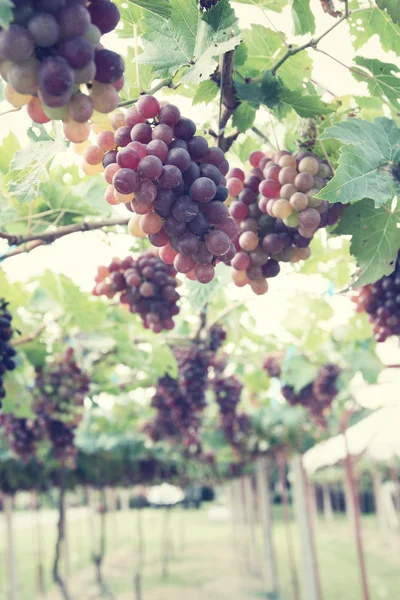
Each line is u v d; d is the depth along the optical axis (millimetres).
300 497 2930
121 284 969
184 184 564
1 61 462
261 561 5418
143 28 634
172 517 11203
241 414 2709
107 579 5016
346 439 2367
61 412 1487
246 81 727
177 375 1564
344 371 1925
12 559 3201
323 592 3918
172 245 597
